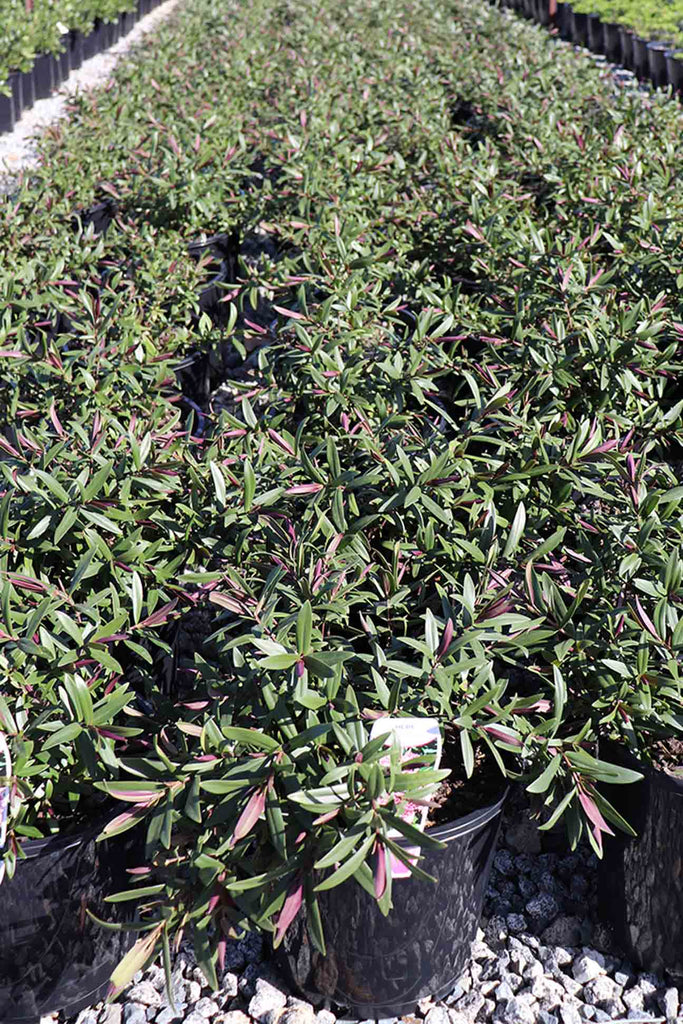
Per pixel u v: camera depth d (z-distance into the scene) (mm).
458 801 1996
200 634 2795
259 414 2953
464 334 3088
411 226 4199
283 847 1575
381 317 3213
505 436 2564
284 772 1630
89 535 2043
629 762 1950
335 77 6695
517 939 2137
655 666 1953
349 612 2244
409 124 5430
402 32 8789
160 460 2322
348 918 1839
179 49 8289
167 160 4672
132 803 1849
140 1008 1969
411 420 2664
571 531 2490
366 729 1738
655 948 2018
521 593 2051
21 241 3949
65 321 4094
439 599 2182
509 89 6055
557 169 4574
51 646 1814
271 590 1950
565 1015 1956
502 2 16625
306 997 2002
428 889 1844
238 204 4824
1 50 9781
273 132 5055
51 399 2580
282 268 3568
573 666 1975
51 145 5527
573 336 2857
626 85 6391
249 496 2127
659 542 2172
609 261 3990
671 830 1909
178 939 1776
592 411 2779
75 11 12758
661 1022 1958
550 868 2289
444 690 1758
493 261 3561
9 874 1708
